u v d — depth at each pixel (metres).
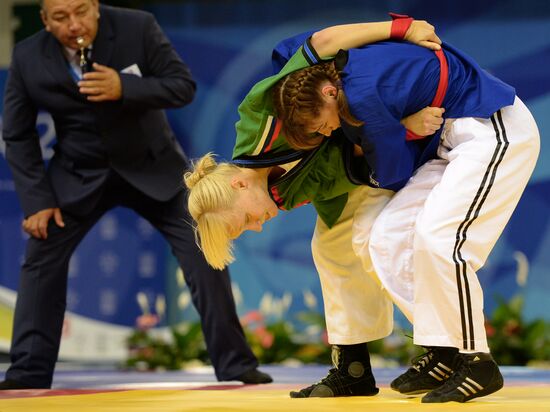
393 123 7.09
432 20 19.62
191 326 18.12
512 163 7.34
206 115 20.03
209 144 20.02
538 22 19.41
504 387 9.41
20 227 18.92
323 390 8.16
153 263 19.52
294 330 19.55
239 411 6.66
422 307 7.16
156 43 10.90
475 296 7.07
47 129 18.80
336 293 8.22
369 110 7.02
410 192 7.52
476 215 7.18
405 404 6.96
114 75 10.45
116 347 19.28
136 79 10.55
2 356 18.92
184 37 20.03
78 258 19.42
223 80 20.02
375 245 7.43
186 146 20.03
